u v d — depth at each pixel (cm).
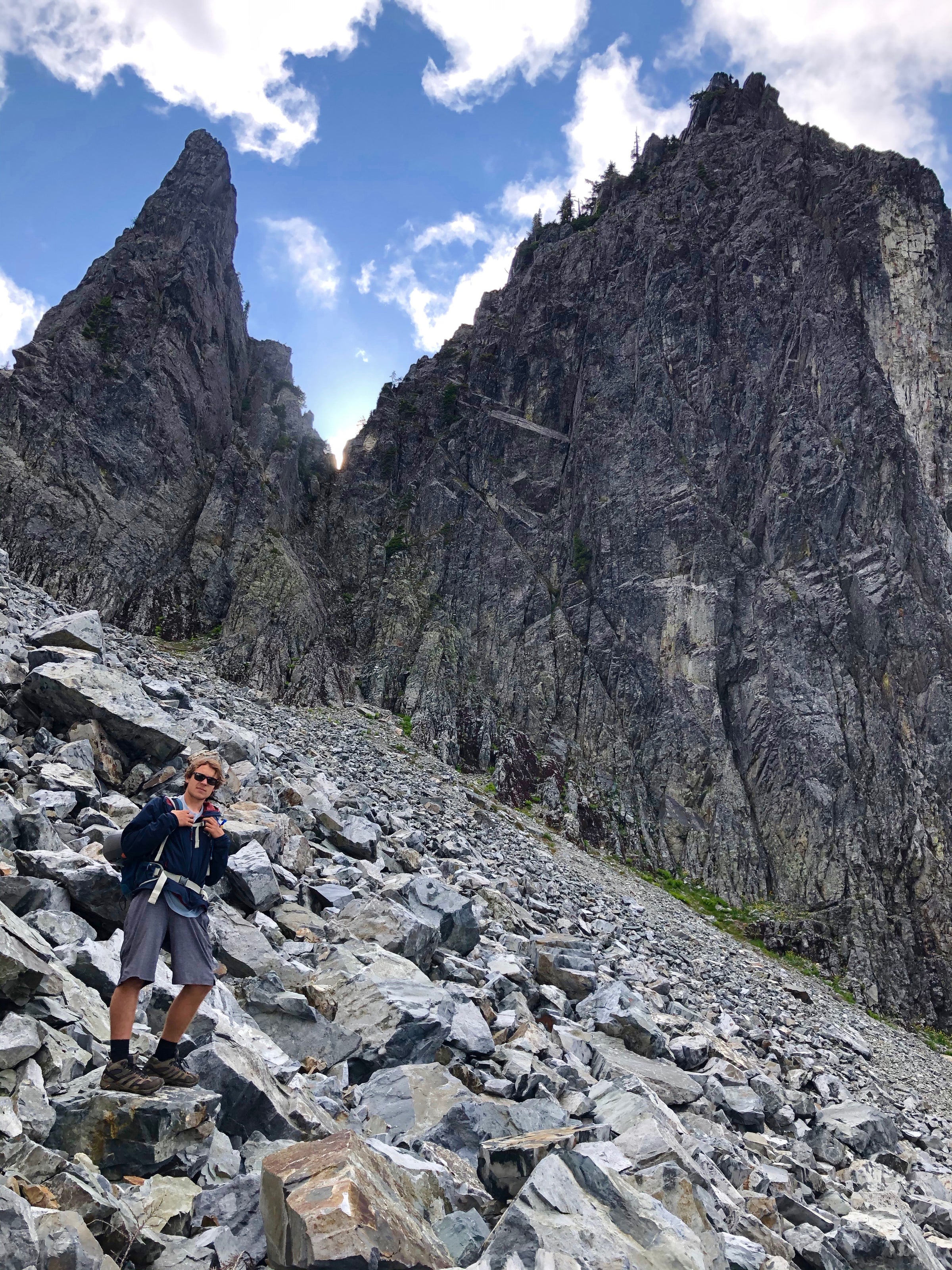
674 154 9944
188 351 8088
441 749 6072
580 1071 890
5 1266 343
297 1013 756
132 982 528
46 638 1405
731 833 6125
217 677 4547
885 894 5916
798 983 4084
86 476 6838
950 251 8319
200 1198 461
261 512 7469
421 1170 536
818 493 7331
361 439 8900
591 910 2516
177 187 8969
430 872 1559
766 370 7975
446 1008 859
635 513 7600
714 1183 785
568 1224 488
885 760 6372
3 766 986
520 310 9412
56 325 7750
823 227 8594
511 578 7512
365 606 7381
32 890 699
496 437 8531
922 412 7744
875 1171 1152
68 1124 475
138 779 1155
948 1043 4988
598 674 7000
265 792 1343
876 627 6838
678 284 8412
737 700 6781
